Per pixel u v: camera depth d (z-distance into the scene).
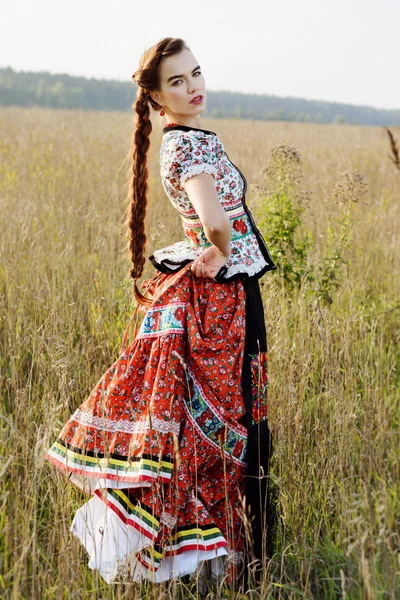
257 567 2.83
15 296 4.79
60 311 4.61
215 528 2.78
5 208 6.70
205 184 2.75
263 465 2.91
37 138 15.34
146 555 2.77
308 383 3.88
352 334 4.28
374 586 2.45
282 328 4.02
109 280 5.19
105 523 2.76
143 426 2.80
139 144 3.10
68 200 7.64
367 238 6.80
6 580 2.58
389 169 12.45
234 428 2.86
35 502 2.64
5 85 139.25
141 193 3.13
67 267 5.45
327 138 24.89
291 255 5.17
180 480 2.78
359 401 3.73
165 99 2.94
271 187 5.25
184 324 2.84
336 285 5.05
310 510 3.11
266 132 27.11
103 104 146.88
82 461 2.88
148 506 2.75
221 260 2.80
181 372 2.82
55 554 2.84
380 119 186.62
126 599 2.60
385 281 5.82
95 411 2.92
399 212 8.27
